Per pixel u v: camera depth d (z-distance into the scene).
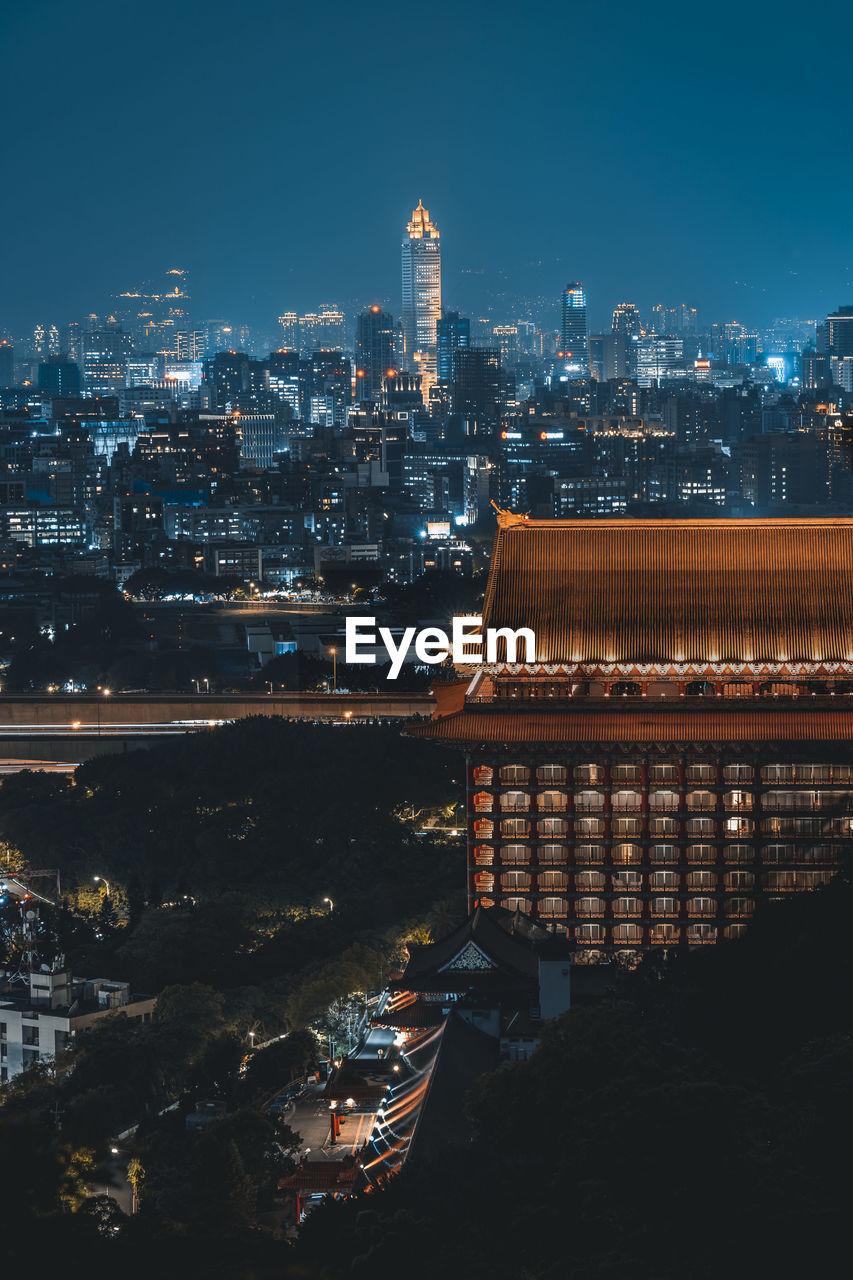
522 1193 178.38
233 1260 161.75
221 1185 196.75
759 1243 161.00
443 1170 184.75
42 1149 155.12
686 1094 178.62
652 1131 174.38
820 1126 177.88
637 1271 159.50
